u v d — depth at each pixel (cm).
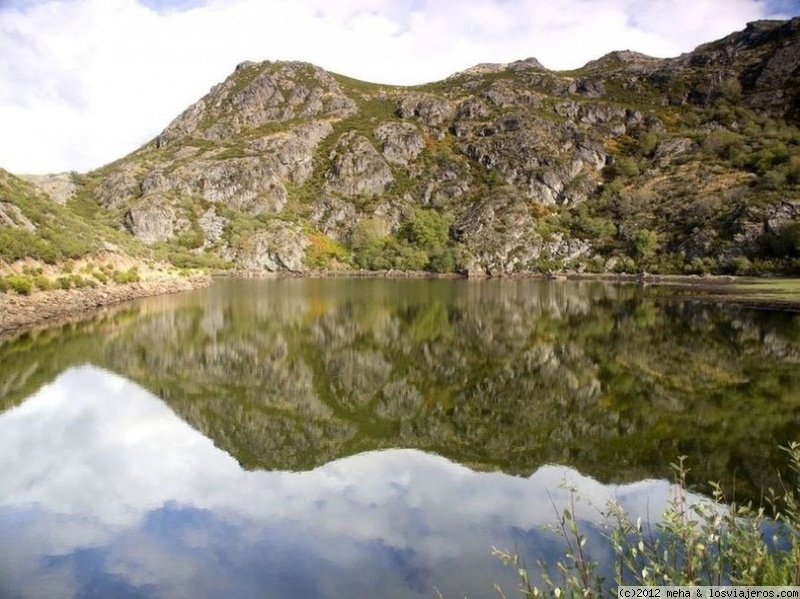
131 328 3834
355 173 15550
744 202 10050
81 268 5384
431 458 1587
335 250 13338
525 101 17950
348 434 1808
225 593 945
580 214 13238
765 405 1961
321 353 3109
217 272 11556
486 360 2919
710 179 12231
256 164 14962
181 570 1015
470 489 1364
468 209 14062
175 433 1811
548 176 14450
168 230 12550
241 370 2684
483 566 1002
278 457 1609
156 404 2127
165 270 7606
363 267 12850
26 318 3859
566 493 1314
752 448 1545
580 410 2000
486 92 18462
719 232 9975
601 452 1580
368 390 2345
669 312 4666
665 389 2217
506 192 14012
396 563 1024
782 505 1170
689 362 2689
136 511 1266
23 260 4581
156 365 2755
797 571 580
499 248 12412
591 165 15288
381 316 4669
